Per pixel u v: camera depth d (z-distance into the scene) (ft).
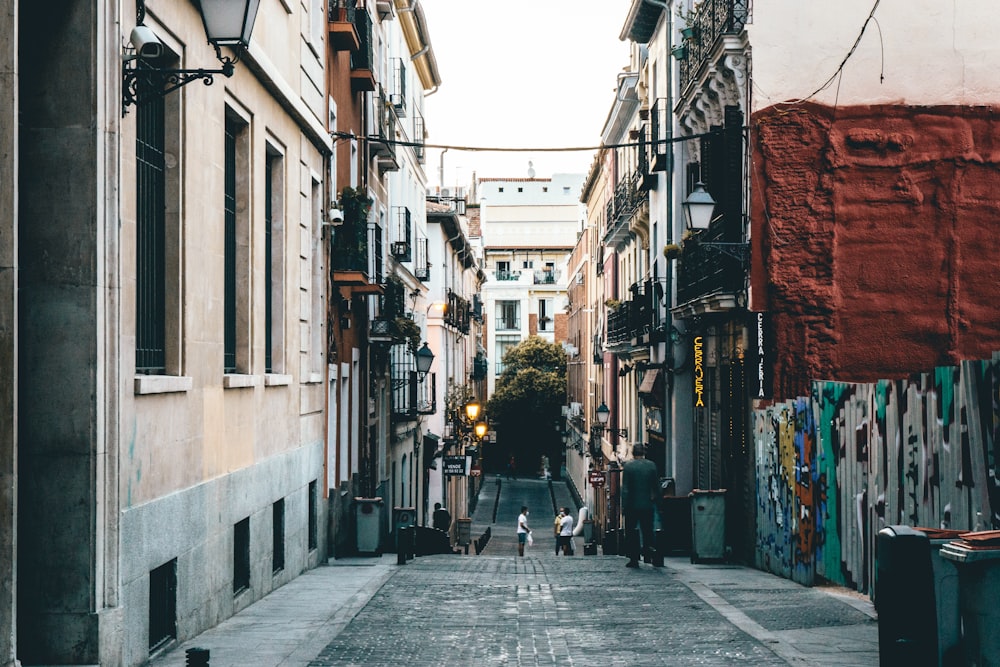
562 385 255.29
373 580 50.19
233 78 40.52
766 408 55.62
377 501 65.67
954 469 30.99
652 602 41.42
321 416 60.95
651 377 93.71
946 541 21.90
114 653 26.96
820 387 44.96
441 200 162.61
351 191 65.67
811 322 59.06
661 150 94.48
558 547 108.47
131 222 29.22
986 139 59.21
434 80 134.31
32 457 26.37
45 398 26.37
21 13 26.55
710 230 67.26
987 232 58.95
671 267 86.63
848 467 41.16
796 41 59.93
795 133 59.67
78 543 26.35
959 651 21.68
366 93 83.35
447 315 148.25
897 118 59.52
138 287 31.58
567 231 353.31
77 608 26.30
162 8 31.63
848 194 59.36
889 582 19.58
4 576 22.67
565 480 253.03
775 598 41.52
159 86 33.09
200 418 35.68
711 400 75.61
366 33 77.56
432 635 34.01
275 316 50.70
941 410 32.04
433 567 57.98
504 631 34.73
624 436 128.26
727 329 68.74
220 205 38.60
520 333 316.60
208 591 36.04
